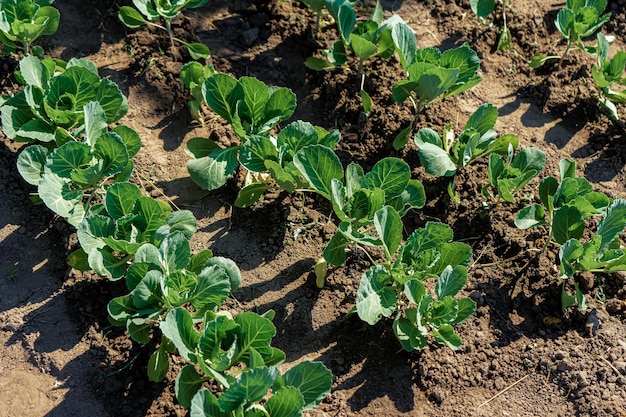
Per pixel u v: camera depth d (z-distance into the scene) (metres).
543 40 3.04
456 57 2.74
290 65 2.93
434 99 2.81
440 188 2.77
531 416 2.53
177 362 2.54
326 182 2.59
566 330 2.62
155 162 2.78
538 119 2.91
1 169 2.74
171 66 2.88
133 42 2.91
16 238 2.67
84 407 2.49
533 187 2.79
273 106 2.69
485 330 2.61
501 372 2.57
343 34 2.80
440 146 2.71
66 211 2.55
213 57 2.92
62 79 2.66
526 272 2.67
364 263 2.66
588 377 2.56
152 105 2.85
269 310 2.55
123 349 2.55
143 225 2.55
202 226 2.71
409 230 2.73
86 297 2.60
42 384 2.51
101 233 2.52
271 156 2.63
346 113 2.85
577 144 2.88
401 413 2.52
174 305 2.47
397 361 2.57
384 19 3.03
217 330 2.42
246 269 2.66
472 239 2.72
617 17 3.09
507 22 3.04
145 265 2.46
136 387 2.51
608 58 3.02
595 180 2.82
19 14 2.78
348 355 2.57
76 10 2.96
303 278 2.65
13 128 2.65
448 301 2.49
